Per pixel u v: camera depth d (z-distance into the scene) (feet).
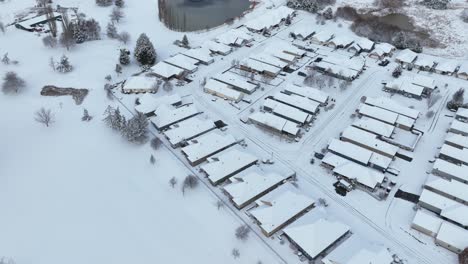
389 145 333.21
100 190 296.51
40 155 328.49
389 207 286.25
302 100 387.55
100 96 401.70
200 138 334.44
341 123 372.58
